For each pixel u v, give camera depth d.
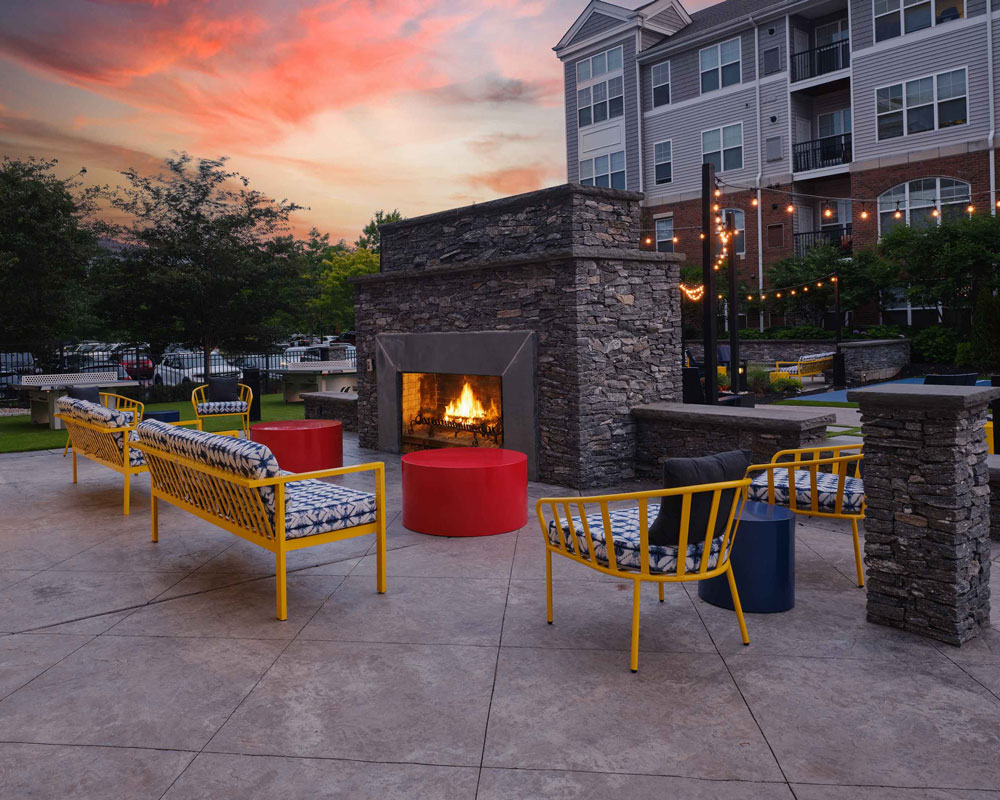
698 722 2.75
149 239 20.41
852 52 21.77
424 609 4.03
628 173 27.02
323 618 3.91
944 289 18.73
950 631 3.41
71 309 21.12
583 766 2.46
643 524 3.18
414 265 9.01
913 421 3.47
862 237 22.06
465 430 8.74
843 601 4.05
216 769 2.47
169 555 5.16
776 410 7.00
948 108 20.14
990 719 2.74
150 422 5.25
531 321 7.46
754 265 24.50
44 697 3.02
